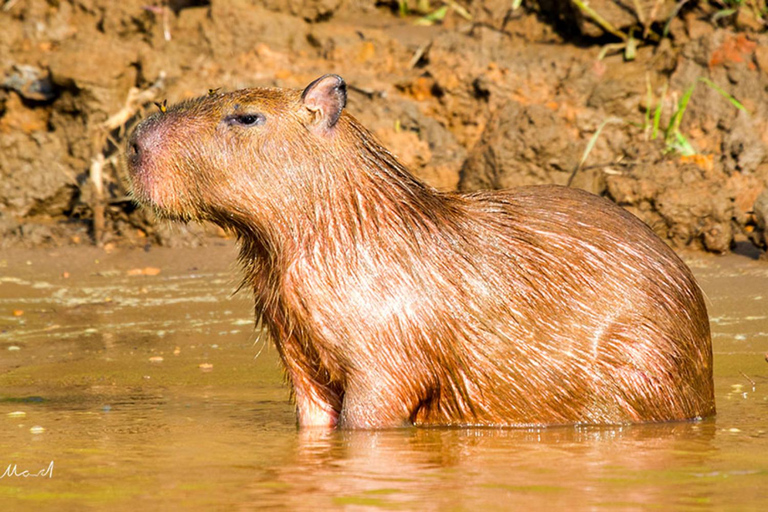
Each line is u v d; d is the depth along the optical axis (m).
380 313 11.05
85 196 22.77
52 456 10.38
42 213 22.92
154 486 9.31
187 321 17.25
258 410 12.54
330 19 26.39
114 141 22.75
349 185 11.27
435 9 27.23
